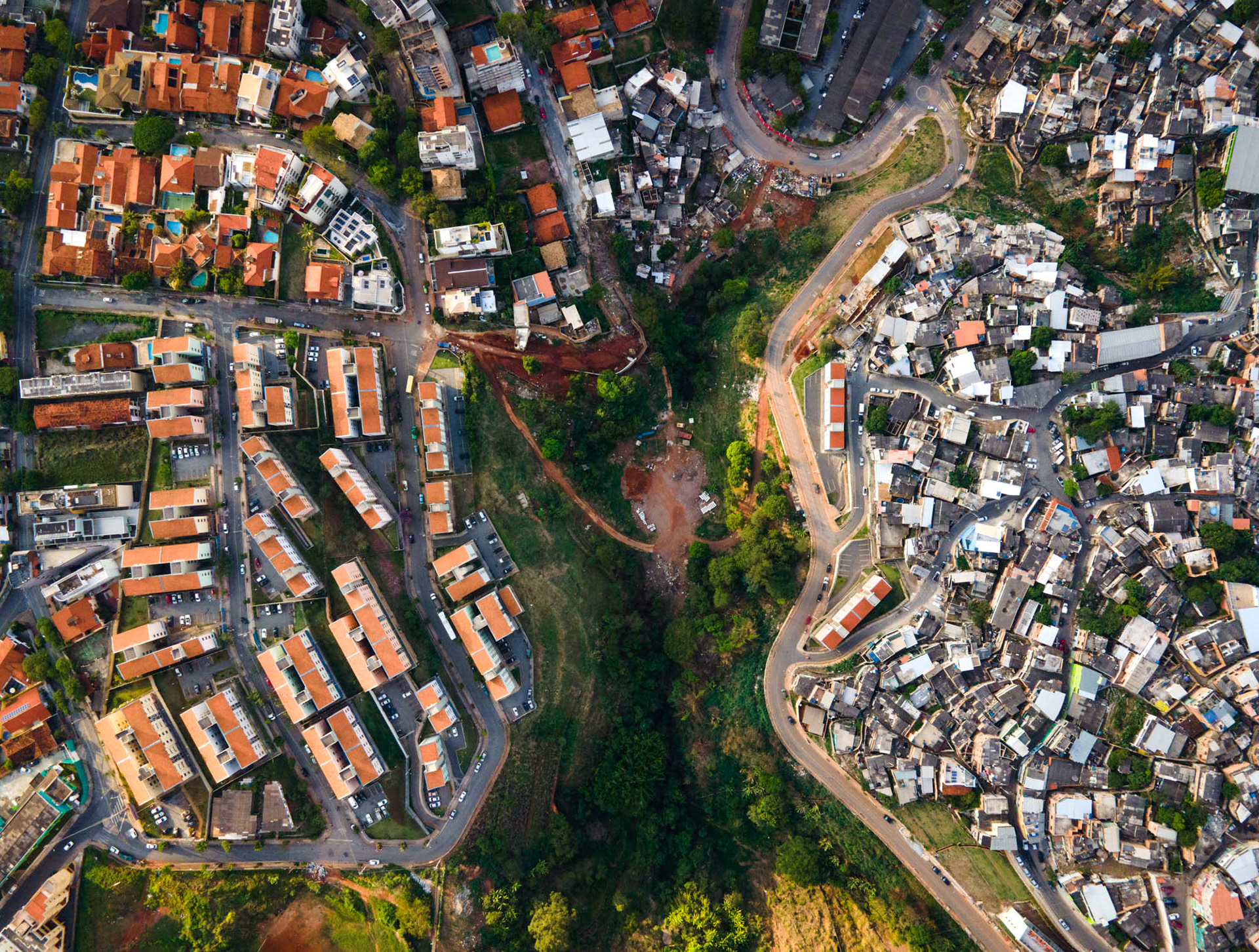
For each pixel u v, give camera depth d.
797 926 95.62
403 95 98.69
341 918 92.69
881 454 97.00
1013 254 97.75
